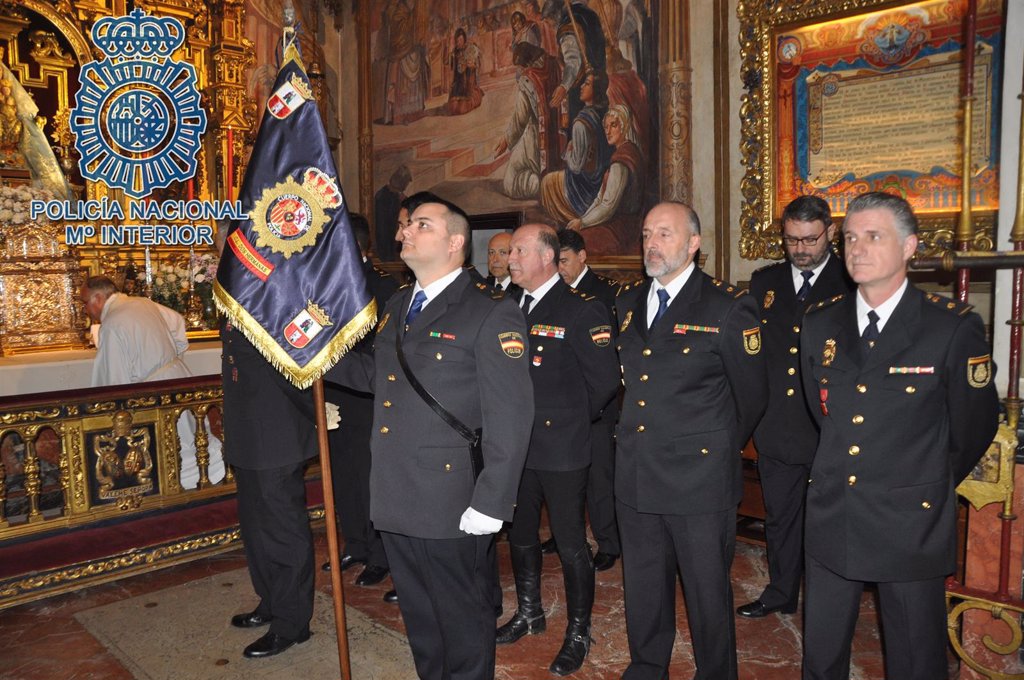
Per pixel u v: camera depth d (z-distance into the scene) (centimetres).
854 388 215
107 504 404
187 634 333
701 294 257
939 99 431
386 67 792
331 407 319
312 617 344
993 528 263
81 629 340
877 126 455
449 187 740
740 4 512
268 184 267
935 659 216
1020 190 246
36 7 678
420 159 765
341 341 261
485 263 706
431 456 235
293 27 268
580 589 299
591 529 445
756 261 520
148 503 414
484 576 245
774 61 498
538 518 320
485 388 231
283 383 299
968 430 208
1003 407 256
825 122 477
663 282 263
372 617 346
